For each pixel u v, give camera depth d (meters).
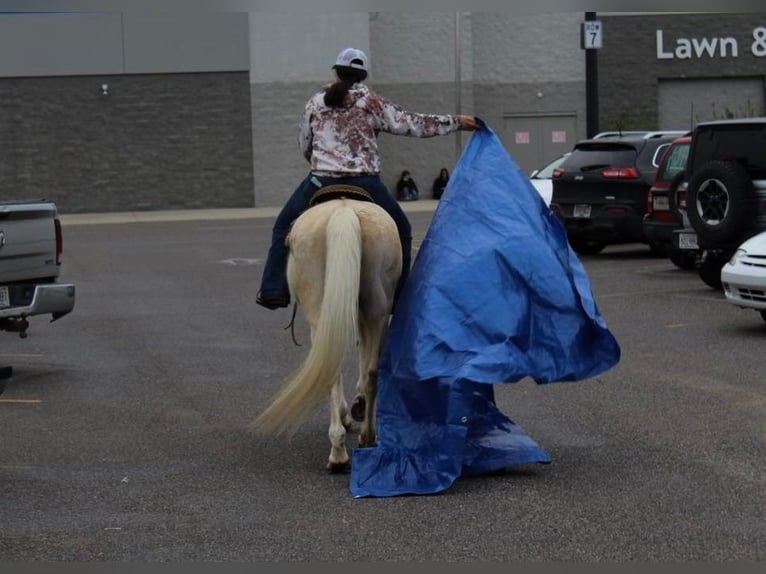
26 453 8.63
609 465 8.02
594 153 21.09
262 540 6.55
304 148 8.34
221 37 37.91
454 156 39.91
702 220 15.66
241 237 27.80
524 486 7.54
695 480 7.59
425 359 7.54
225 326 14.70
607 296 16.45
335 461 7.84
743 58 40.78
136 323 15.09
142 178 38.16
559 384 10.70
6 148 37.59
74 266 22.09
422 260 7.97
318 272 7.60
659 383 10.67
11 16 37.12
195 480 7.83
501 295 7.65
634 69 40.66
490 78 40.78
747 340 12.73
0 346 13.52
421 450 7.60
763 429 8.90
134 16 37.56
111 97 37.81
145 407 10.16
